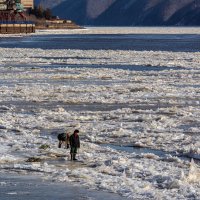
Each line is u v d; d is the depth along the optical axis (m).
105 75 141.88
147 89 117.88
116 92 113.69
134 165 55.22
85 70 154.38
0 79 135.00
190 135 72.69
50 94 110.31
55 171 53.75
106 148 64.44
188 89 117.81
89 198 45.56
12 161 58.06
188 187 47.59
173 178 50.16
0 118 84.31
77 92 113.88
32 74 144.62
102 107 95.94
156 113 89.44
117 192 47.12
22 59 192.25
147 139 69.12
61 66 169.25
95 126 78.06
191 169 51.72
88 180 50.66
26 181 50.44
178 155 62.06
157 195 45.78
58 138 65.06
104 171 53.66
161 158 59.44
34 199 45.38
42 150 62.97
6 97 107.06
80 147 64.06
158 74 146.25
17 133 73.81
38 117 85.06
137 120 83.44
